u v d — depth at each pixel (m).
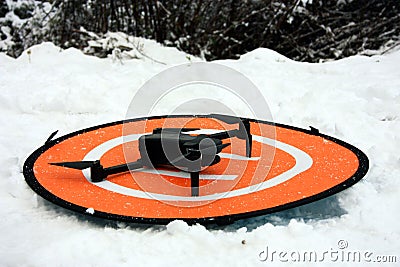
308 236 1.20
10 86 2.32
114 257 1.14
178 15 3.77
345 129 1.88
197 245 1.17
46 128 1.98
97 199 1.31
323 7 3.93
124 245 1.17
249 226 1.26
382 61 2.78
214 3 3.83
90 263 1.12
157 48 3.21
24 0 4.09
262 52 2.93
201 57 3.73
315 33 4.03
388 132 1.86
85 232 1.23
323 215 1.32
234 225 1.26
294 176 1.41
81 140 1.69
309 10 3.89
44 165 1.50
